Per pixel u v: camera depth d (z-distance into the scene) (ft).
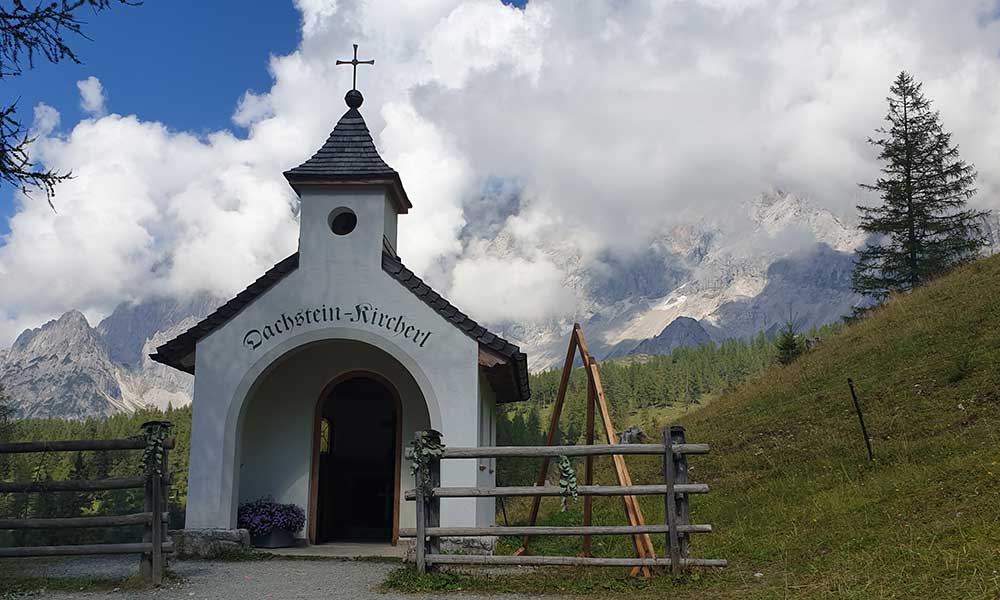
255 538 52.06
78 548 35.06
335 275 50.26
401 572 34.24
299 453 55.21
